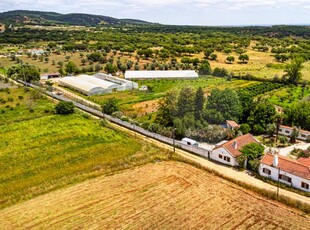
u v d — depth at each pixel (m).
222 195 45.00
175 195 45.09
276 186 47.72
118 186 47.88
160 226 38.28
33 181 49.34
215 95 70.88
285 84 120.12
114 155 58.12
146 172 52.28
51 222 39.56
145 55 176.62
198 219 39.47
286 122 69.94
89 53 192.50
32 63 165.88
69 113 83.44
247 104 72.12
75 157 57.69
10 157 58.00
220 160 56.12
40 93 104.81
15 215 41.28
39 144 63.53
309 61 176.12
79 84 114.31
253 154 53.69
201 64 151.75
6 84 122.25
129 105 92.38
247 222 38.75
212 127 65.12
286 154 58.62
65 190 47.09
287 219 39.44
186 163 55.66
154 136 67.94
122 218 40.00
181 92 70.31
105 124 74.06
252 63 167.88
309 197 44.72
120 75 141.25
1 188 47.69
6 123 76.62
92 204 43.25
